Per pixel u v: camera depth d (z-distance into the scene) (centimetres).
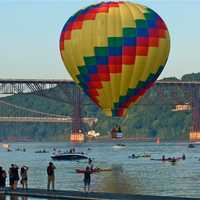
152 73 15650
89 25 15175
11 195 14825
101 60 15188
